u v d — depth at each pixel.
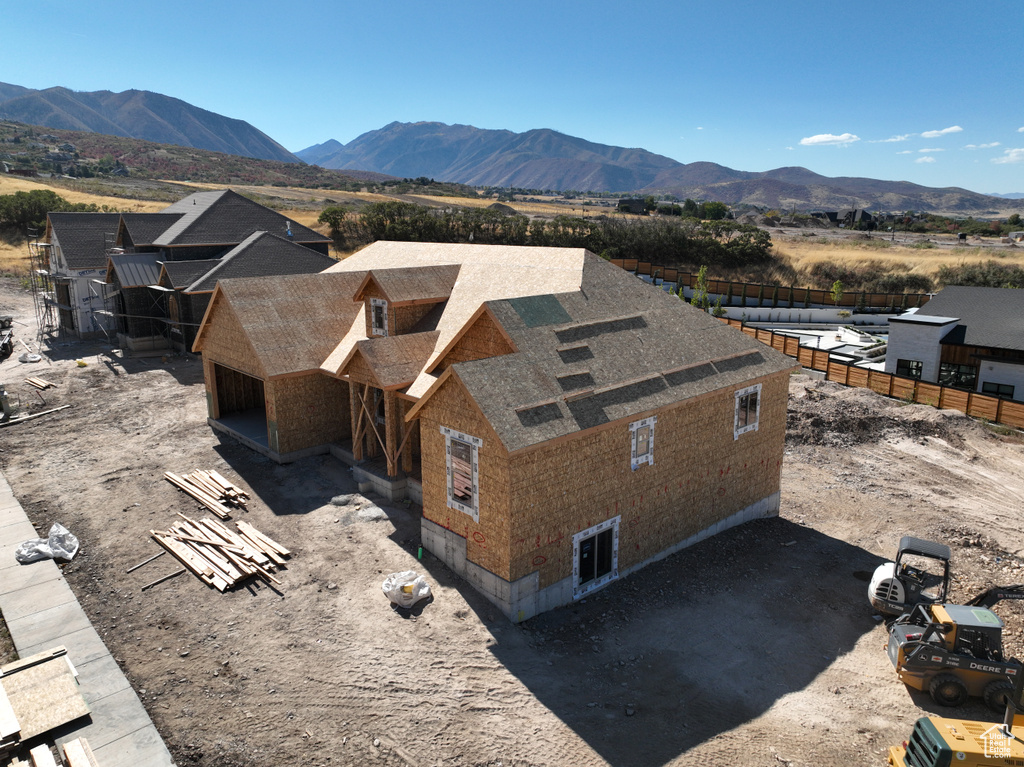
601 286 18.97
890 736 10.89
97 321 41.25
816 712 11.44
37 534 16.88
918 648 11.62
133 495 19.36
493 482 13.41
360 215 75.06
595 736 10.66
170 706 11.11
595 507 14.74
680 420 16.33
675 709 11.38
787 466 23.28
